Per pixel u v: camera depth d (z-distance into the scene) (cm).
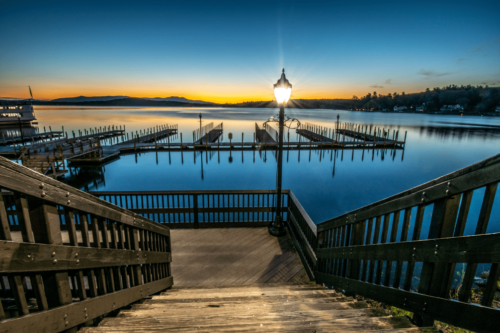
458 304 141
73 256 171
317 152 3191
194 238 609
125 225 254
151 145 3036
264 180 2011
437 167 2441
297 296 321
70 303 173
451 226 161
